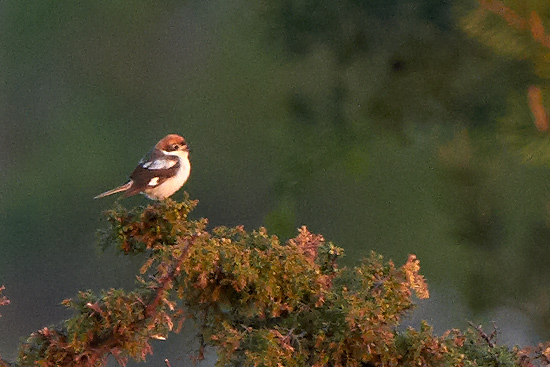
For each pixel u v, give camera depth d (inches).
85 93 781.9
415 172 439.5
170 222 301.9
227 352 269.1
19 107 805.2
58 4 774.5
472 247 445.4
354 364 272.8
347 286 299.4
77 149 781.3
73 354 275.6
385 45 403.5
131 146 760.3
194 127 639.8
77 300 278.7
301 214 461.4
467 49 376.2
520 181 425.1
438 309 473.1
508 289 445.4
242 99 570.6
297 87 433.1
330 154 438.0
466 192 434.9
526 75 301.1
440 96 392.5
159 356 552.7
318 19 413.7
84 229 765.9
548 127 273.3
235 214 610.5
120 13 724.0
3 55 816.3
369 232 474.0
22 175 792.9
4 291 740.0
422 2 391.5
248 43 560.7
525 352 289.4
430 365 277.0
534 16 248.8
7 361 279.1
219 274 284.2
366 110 413.7
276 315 281.3
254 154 571.2
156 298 275.1
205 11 650.2
